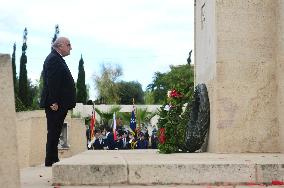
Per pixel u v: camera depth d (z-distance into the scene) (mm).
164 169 5520
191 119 9164
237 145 8336
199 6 10305
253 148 8352
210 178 5539
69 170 5391
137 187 5270
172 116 8883
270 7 8523
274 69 8461
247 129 8375
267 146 8367
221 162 5676
